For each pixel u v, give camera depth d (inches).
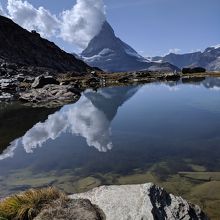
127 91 3508.9
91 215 444.8
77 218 438.3
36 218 439.8
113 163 958.4
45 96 2883.9
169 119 1688.0
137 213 447.8
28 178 856.3
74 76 6013.8
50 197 494.9
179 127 1469.0
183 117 1724.9
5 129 1594.5
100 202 488.1
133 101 2613.2
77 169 917.2
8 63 6171.3
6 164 1000.2
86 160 1002.1
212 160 950.4
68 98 2886.3
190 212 471.8
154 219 431.5
